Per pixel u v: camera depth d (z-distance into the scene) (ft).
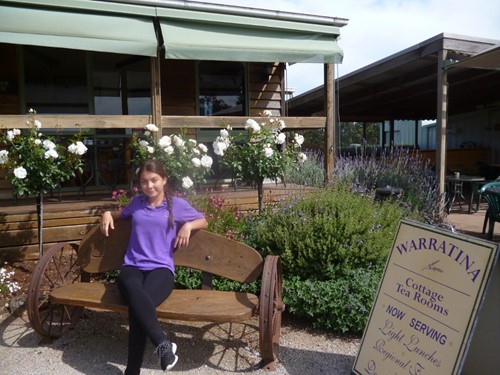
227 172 25.96
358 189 18.69
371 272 12.33
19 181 14.29
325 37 22.30
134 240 10.45
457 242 7.88
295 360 10.18
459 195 31.48
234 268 10.84
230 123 19.88
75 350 10.63
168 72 25.40
